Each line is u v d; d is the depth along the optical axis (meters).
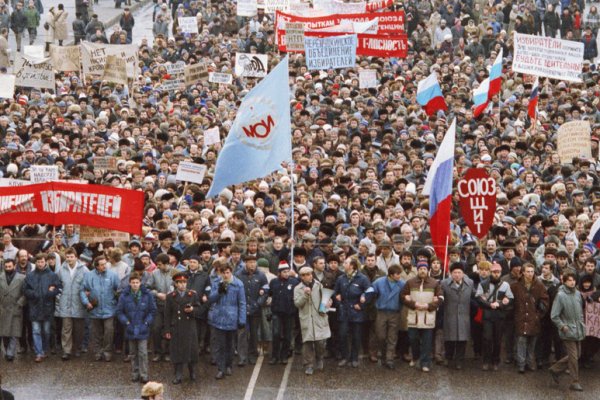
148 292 27.89
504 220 32.34
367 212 33.88
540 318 28.75
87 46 50.88
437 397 26.97
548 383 28.16
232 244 30.03
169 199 34.78
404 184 36.41
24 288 29.17
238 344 29.16
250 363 29.36
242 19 69.56
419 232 32.50
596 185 38.78
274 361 29.27
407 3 71.00
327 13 61.97
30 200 29.36
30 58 47.78
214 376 28.36
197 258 29.41
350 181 37.12
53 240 30.22
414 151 41.97
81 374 28.39
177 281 27.75
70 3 80.69
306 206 34.25
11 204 29.33
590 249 30.72
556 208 35.53
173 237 31.06
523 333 28.62
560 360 28.02
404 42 54.94
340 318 29.03
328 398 26.84
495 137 45.28
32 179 34.31
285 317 29.00
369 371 28.88
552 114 49.62
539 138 43.38
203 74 51.16
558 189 35.81
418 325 28.64
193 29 63.75
